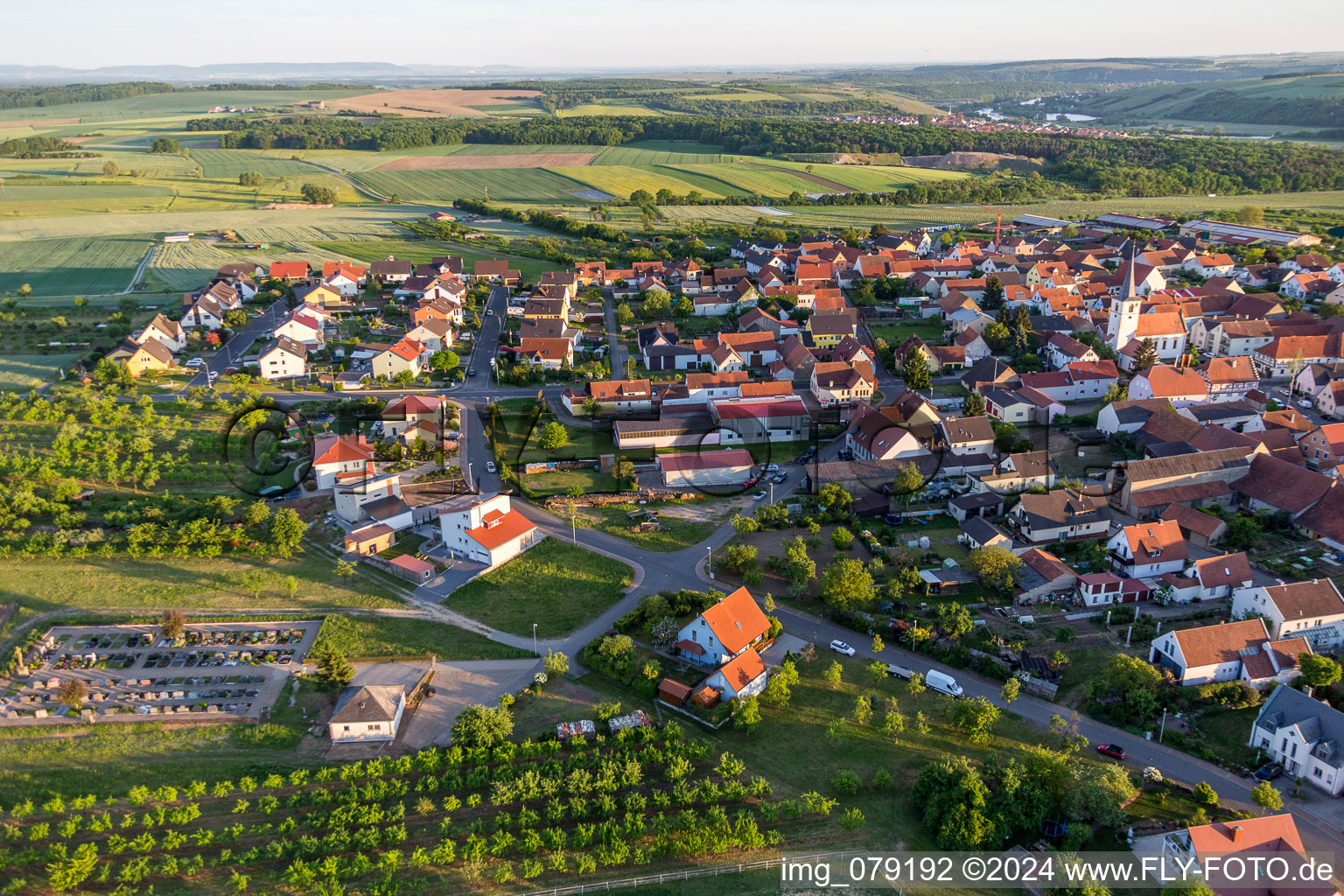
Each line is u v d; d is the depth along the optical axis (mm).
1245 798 87938
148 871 77562
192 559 131500
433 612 119438
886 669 108062
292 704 101562
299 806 86000
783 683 101438
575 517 145750
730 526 143875
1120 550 129000
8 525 135875
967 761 90625
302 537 138000
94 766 91312
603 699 102625
